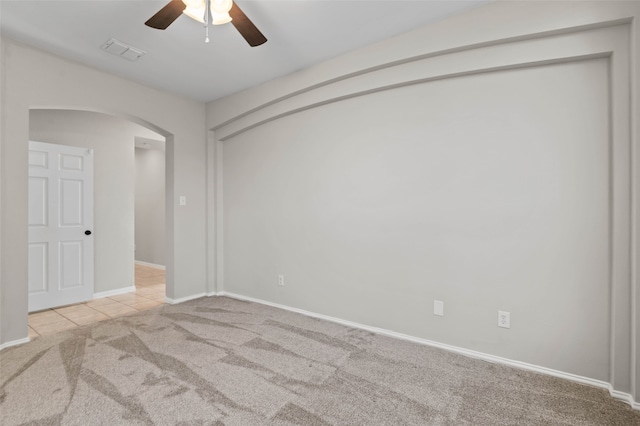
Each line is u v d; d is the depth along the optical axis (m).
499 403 1.82
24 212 2.63
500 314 2.29
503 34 2.15
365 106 2.91
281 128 3.54
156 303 3.83
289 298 3.48
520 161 2.23
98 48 2.77
